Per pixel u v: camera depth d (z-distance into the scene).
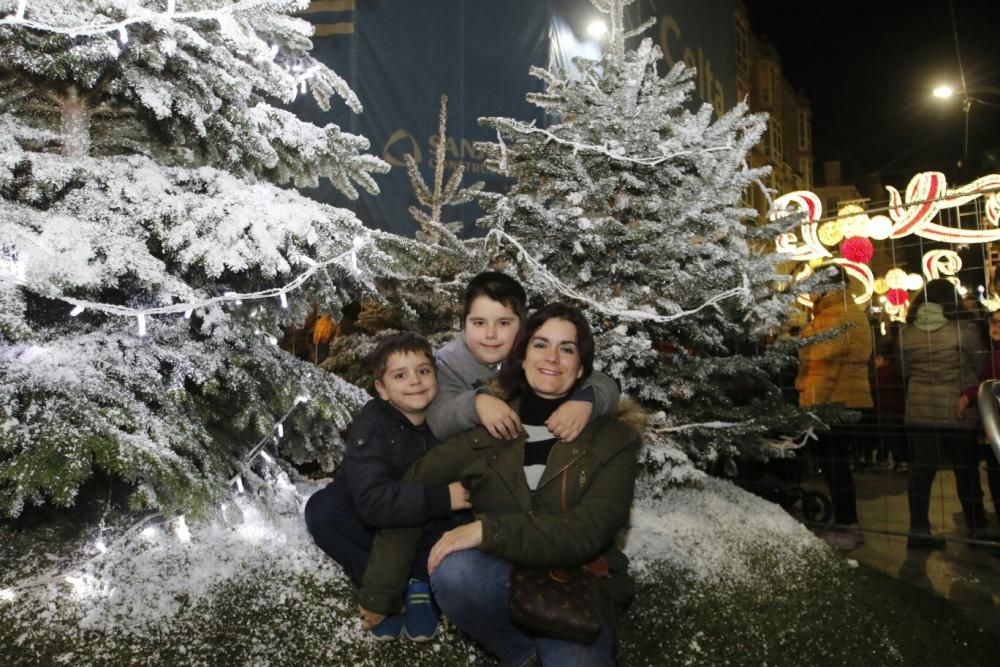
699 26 10.21
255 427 3.08
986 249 4.60
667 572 2.94
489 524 1.90
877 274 5.09
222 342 2.94
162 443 2.37
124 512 2.84
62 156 2.80
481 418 2.12
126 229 2.55
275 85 3.25
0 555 2.47
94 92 3.06
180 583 2.42
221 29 2.74
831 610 2.96
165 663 2.08
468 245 3.90
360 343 4.86
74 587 2.31
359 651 2.24
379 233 3.15
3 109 3.01
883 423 4.78
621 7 3.90
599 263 3.67
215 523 2.78
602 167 3.73
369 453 2.16
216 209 2.65
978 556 4.15
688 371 3.68
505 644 2.05
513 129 3.65
